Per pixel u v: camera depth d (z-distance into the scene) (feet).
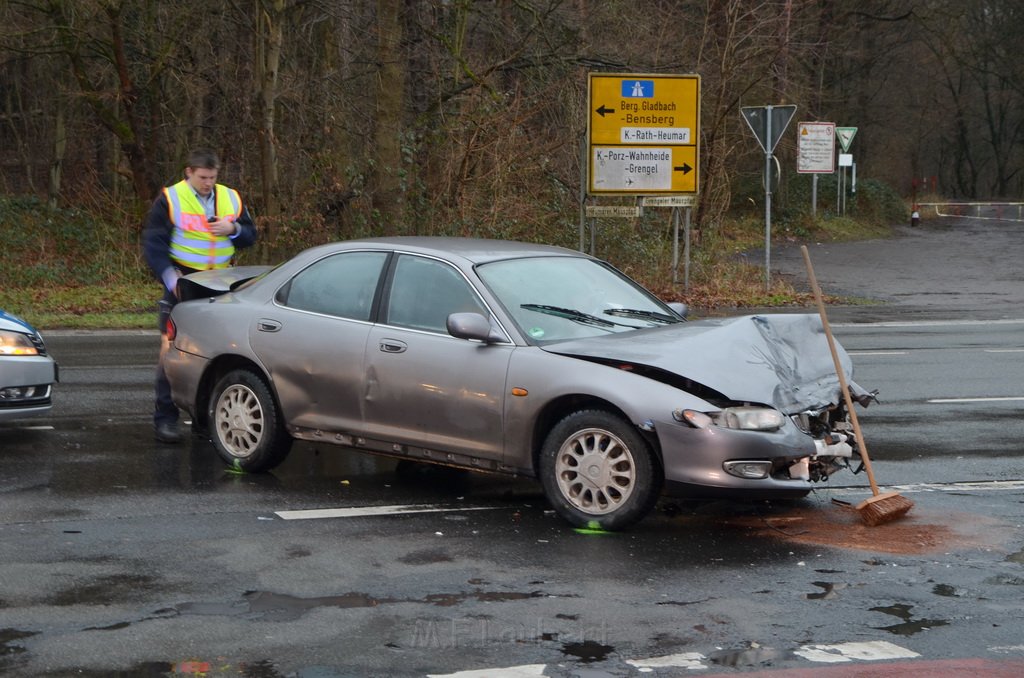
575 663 15.89
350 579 19.56
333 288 26.55
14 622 17.26
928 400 38.73
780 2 97.35
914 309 69.05
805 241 128.77
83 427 32.91
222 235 29.84
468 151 73.82
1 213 82.12
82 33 74.74
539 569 20.26
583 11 76.13
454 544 21.77
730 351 23.44
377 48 75.05
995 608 18.42
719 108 85.46
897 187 197.26
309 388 26.22
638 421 22.13
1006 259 103.96
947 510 24.62
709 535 22.61
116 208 83.35
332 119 76.84
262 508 24.26
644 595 18.89
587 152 66.08
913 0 163.53
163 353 30.01
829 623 17.65
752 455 21.99
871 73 181.78
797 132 133.49
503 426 23.65
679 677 15.47
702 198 85.10
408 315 25.31
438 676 15.35
